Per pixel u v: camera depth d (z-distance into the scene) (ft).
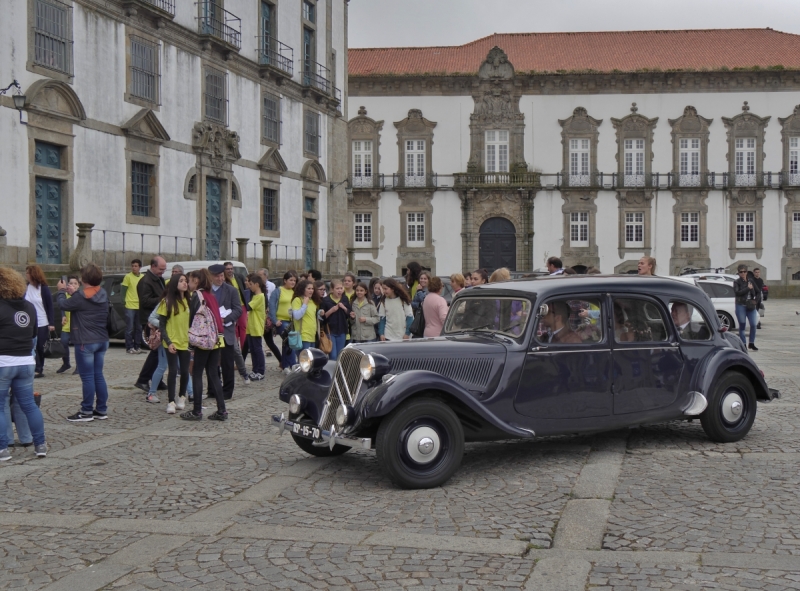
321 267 127.75
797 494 22.80
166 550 18.80
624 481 24.49
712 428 29.50
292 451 29.50
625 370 27.86
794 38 174.40
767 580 16.53
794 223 166.30
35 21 70.38
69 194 74.64
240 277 65.98
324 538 19.48
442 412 24.17
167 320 37.37
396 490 23.97
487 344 26.40
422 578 16.88
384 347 25.57
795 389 43.04
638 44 175.83
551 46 176.96
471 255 167.94
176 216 90.99
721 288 83.35
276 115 112.88
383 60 173.37
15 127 68.44
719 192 166.61
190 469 26.76
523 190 165.78
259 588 16.51
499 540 19.17
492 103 166.50
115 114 80.84
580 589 16.20
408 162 169.07
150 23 85.76
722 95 165.27
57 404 39.81
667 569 17.20
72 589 16.57
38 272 47.60
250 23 105.70
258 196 108.68
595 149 166.61
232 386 41.73
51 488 24.48
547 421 26.61
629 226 167.63
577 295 27.48
